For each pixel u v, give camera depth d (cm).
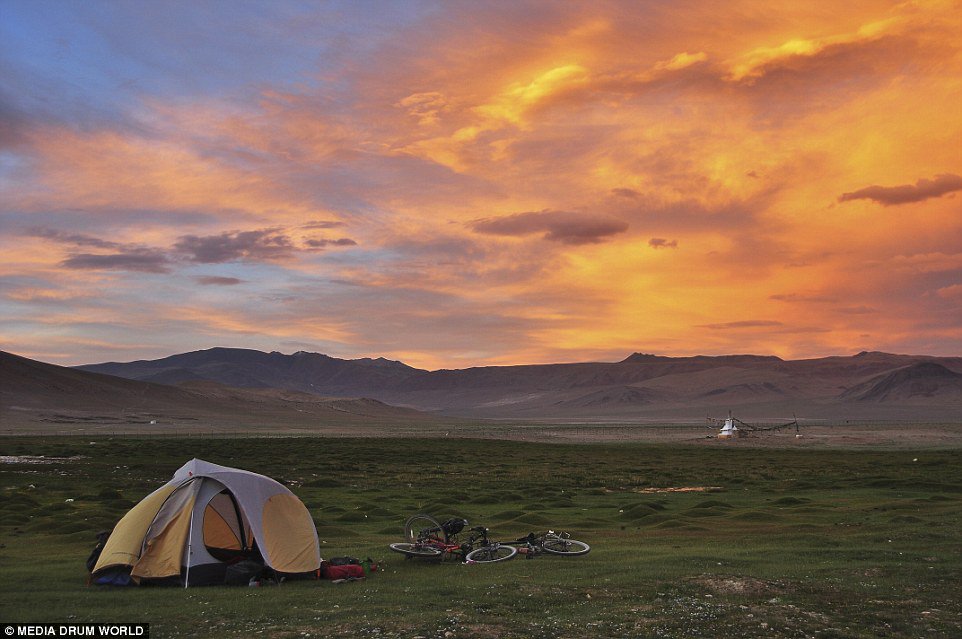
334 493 4719
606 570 1675
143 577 1600
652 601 1360
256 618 1241
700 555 1925
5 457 7431
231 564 1670
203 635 1136
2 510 3297
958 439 14662
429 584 1551
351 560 1761
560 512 3553
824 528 2642
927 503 3488
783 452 10569
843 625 1225
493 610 1291
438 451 10638
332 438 15300
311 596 1432
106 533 1709
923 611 1312
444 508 3616
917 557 1877
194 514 1667
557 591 1434
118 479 5431
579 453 10419
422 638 1110
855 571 1652
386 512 3497
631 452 10681
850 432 18175
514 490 4969
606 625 1191
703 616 1251
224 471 1766
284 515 1745
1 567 1828
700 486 5291
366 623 1196
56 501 3903
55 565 1859
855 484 5019
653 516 3138
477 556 1869
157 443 11100
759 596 1405
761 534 2497
